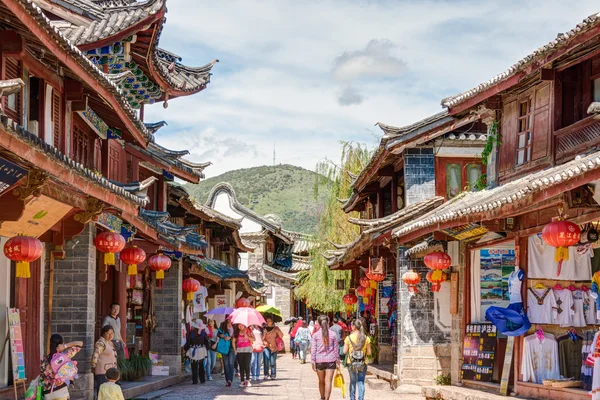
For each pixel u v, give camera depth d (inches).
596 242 531.5
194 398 739.4
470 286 679.1
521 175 606.5
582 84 548.7
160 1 606.2
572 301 553.3
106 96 535.8
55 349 455.8
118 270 754.2
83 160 637.9
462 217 561.9
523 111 617.9
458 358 696.4
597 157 401.1
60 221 546.6
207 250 1443.2
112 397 458.9
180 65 837.8
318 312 2082.9
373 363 1051.9
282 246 2181.3
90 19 636.1
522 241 564.4
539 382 554.9
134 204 556.4
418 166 861.2
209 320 988.6
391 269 980.6
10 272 527.5
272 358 994.7
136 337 919.0
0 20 426.3
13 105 472.7
